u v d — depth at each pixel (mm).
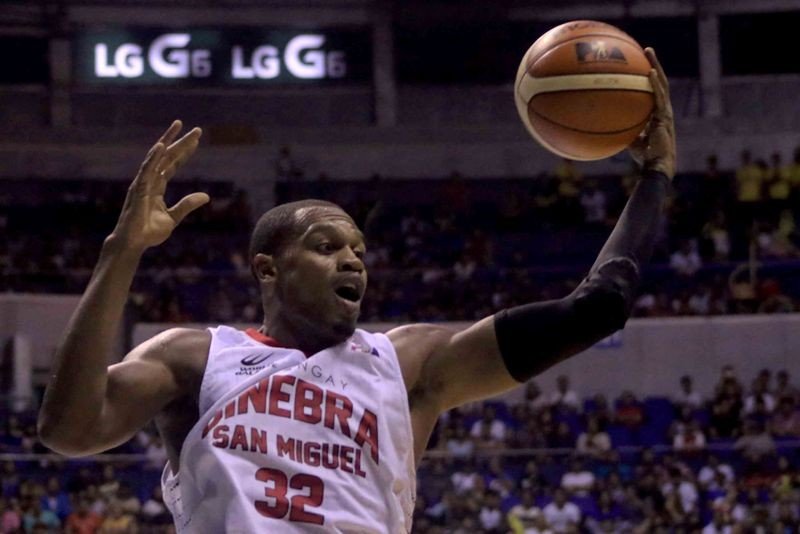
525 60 5238
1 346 29750
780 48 38688
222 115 38312
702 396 30250
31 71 38031
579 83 4980
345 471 4008
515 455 24344
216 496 3943
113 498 22078
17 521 21422
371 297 31172
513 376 4328
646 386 30656
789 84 38562
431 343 4465
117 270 3826
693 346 30719
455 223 35219
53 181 36844
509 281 31750
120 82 38219
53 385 3750
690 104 38688
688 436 25422
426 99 39031
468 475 23188
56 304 30531
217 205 34594
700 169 37719
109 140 37531
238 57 38562
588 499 22844
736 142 37719
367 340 4344
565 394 27828
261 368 4125
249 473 3941
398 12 38906
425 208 36719
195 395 4152
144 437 24469
